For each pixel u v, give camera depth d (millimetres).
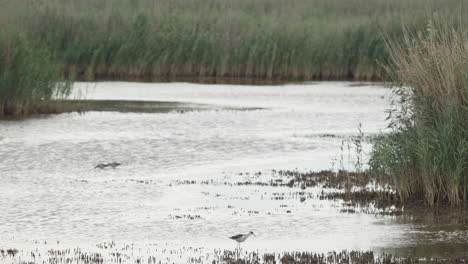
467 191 53531
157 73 146000
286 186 59938
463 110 52750
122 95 118750
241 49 147500
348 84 140250
